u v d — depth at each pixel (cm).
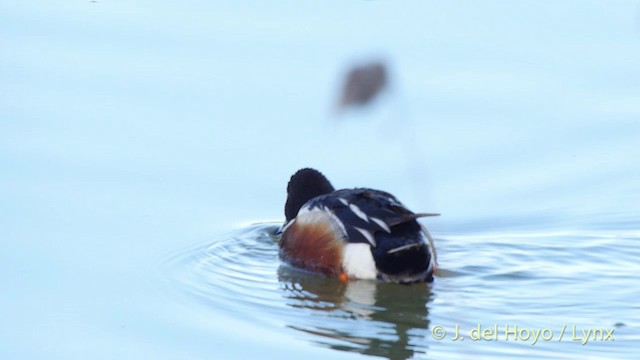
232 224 2211
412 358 1394
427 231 1914
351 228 1859
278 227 2209
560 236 2067
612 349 1405
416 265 1786
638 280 1758
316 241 1914
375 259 1806
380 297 1720
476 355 1391
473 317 1566
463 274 1822
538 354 1388
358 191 1977
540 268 1845
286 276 1886
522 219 2194
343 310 1655
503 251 1981
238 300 1733
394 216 1828
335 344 1485
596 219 2164
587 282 1753
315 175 2256
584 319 1543
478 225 2177
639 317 1550
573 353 1391
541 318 1548
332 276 1872
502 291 1711
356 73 552
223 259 2003
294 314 1627
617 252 1948
